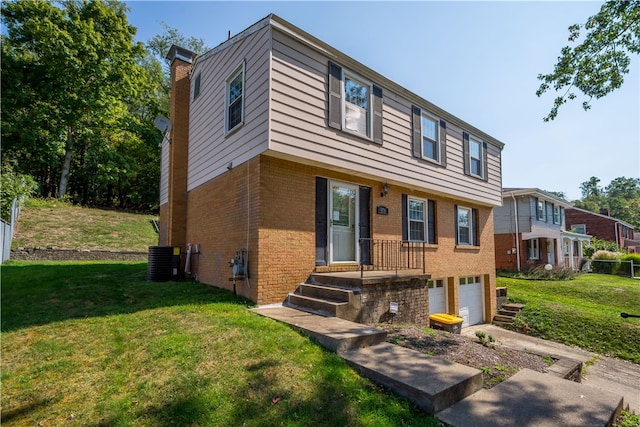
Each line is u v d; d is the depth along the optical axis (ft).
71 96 67.36
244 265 20.83
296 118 20.54
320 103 22.04
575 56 22.71
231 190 23.45
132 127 87.76
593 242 94.63
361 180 26.30
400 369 11.35
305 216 22.29
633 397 18.95
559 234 68.54
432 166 31.50
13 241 43.52
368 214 26.96
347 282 19.79
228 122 25.18
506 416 9.53
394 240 28.55
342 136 23.25
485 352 16.17
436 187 31.76
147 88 85.10
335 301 18.31
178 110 33.42
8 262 34.94
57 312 16.75
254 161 20.72
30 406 9.37
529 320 36.11
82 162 88.38
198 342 13.07
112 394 9.89
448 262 34.45
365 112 25.61
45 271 28.07
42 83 65.51
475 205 39.40
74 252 42.96
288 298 20.74
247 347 12.60
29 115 65.00
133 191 99.45
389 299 20.58
